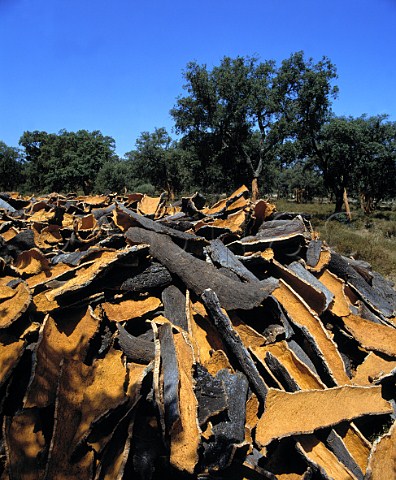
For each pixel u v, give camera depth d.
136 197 8.30
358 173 23.17
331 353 3.90
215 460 2.81
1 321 3.34
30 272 4.55
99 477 2.60
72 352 3.34
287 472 3.09
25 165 48.97
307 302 4.57
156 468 2.92
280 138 22.16
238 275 4.58
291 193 49.94
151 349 3.52
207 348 3.90
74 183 37.16
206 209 7.29
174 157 34.56
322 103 22.06
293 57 21.97
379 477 2.97
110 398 2.93
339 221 18.80
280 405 3.21
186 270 4.33
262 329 4.18
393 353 4.23
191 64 21.83
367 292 5.36
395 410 3.81
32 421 2.85
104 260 4.09
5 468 2.59
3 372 2.98
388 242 13.05
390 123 22.67
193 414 2.96
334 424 3.16
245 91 21.75
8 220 7.02
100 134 42.84
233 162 25.25
